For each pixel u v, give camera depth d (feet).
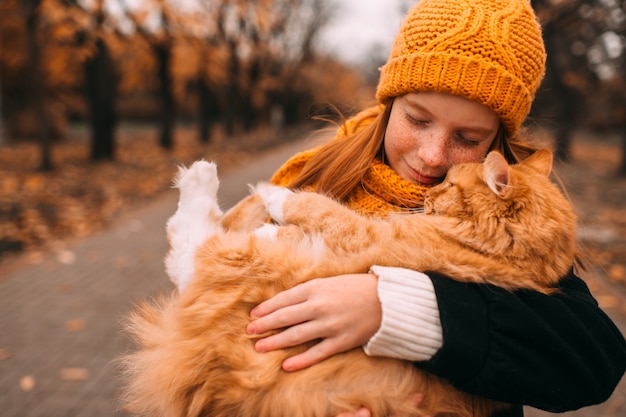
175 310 4.74
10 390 13.38
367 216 5.52
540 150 5.97
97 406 12.75
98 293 19.53
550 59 41.70
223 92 108.17
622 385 14.07
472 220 5.07
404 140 5.24
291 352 4.23
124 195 37.76
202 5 74.59
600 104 92.43
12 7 43.50
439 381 4.29
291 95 157.58
